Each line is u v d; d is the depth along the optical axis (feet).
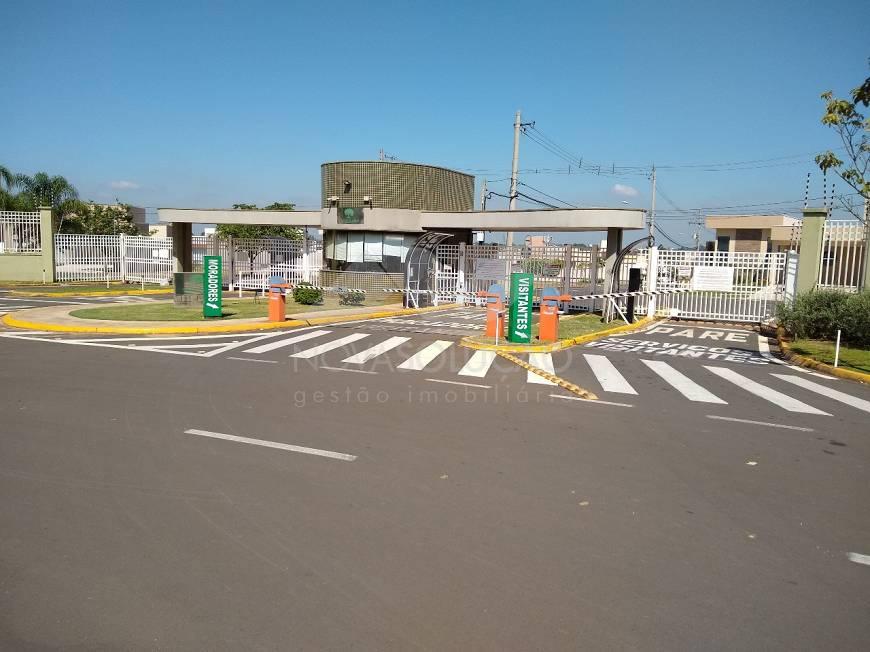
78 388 30.27
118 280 109.19
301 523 16.07
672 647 11.41
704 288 73.82
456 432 24.58
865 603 13.12
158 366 36.65
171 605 12.33
